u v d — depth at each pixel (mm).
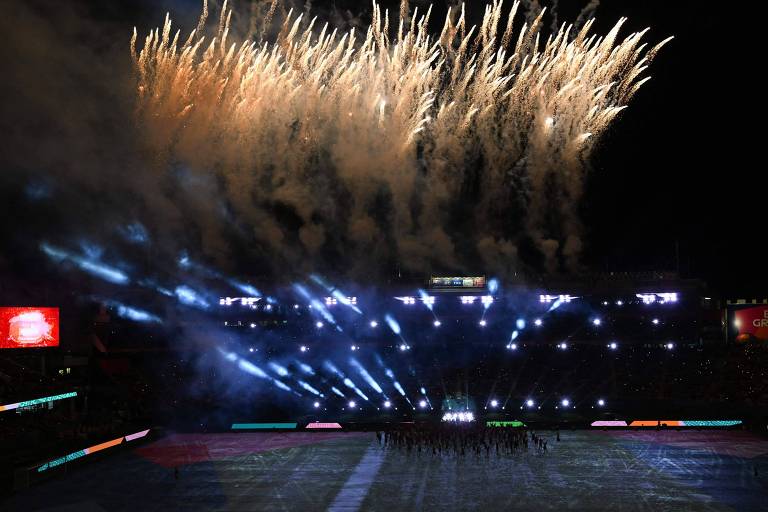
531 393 85562
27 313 69562
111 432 67062
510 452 63375
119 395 80875
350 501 47188
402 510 44938
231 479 53875
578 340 96562
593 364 91250
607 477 53125
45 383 72062
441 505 45938
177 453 64438
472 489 50000
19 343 68812
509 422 75438
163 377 86312
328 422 76688
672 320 96438
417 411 80938
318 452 64438
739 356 88250
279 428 75750
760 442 67250
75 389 73938
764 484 50469
